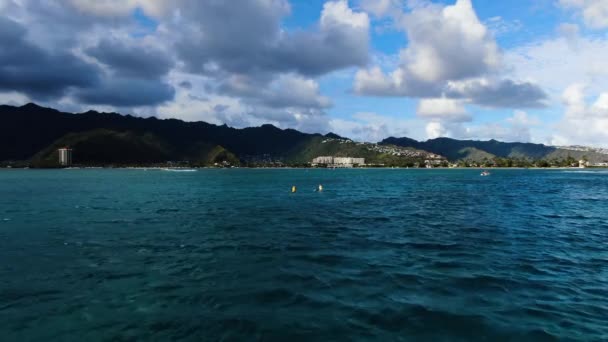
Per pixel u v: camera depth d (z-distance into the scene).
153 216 33.16
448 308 11.12
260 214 34.50
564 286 13.18
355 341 9.07
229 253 18.50
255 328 9.78
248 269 15.51
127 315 10.67
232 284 13.50
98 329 9.78
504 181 109.69
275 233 24.25
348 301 11.74
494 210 37.66
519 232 24.58
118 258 17.52
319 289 12.91
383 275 14.57
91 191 69.31
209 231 25.08
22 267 15.88
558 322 10.15
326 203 45.38
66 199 51.84
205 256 17.86
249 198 53.03
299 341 9.06
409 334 9.45
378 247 19.88
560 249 19.30
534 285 13.29
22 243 21.16
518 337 9.29
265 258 17.44
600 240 21.83
